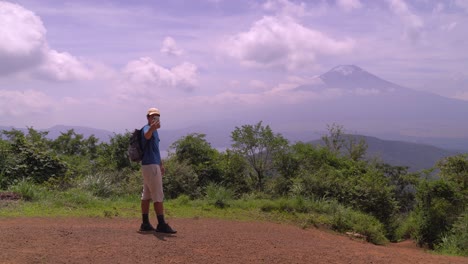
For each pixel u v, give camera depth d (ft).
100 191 41.73
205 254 19.04
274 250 21.02
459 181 62.39
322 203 42.98
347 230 36.60
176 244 20.33
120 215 30.42
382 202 46.98
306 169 64.75
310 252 21.29
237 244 21.70
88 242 19.49
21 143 46.14
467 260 23.86
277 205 40.93
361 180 50.34
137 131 22.40
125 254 17.98
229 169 62.44
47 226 22.90
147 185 22.68
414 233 46.11
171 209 36.52
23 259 16.08
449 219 45.37
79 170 54.19
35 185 39.22
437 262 22.08
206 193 47.57
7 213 27.30
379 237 35.96
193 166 58.85
